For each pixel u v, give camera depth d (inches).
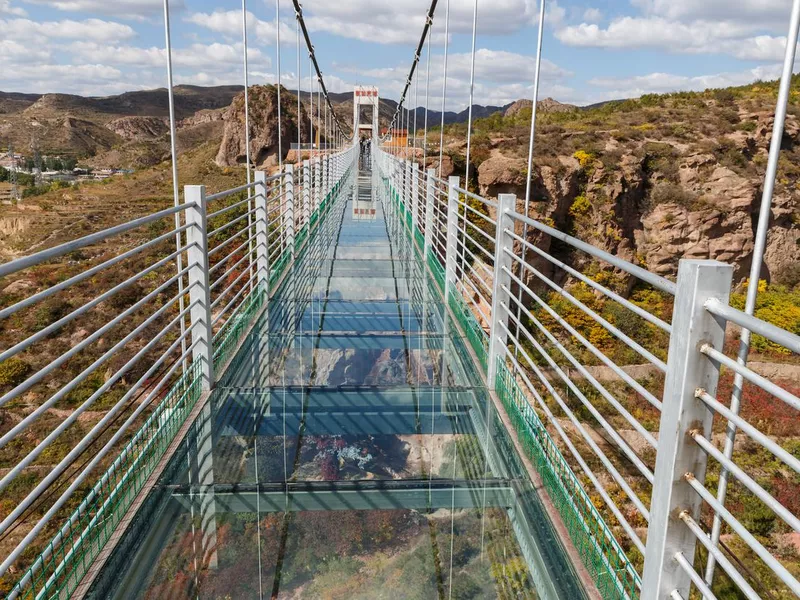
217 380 137.9
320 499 98.8
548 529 91.1
